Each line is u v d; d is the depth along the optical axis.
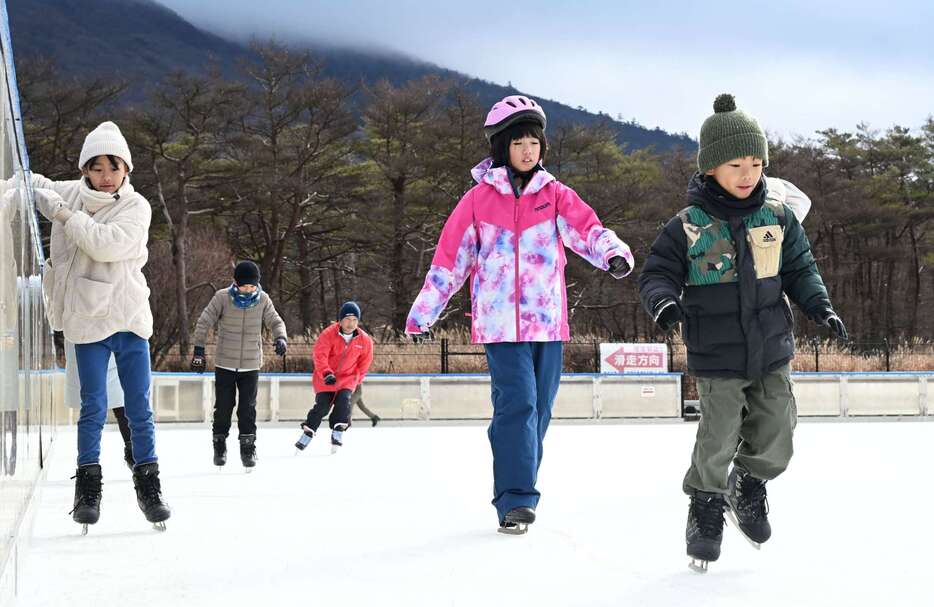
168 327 38.09
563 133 51.09
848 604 3.12
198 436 12.66
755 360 3.76
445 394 17.02
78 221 4.63
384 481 7.00
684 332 3.89
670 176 51.44
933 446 10.49
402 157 47.69
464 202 5.01
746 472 3.97
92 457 4.66
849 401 18.55
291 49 48.81
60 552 4.07
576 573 3.62
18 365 3.76
